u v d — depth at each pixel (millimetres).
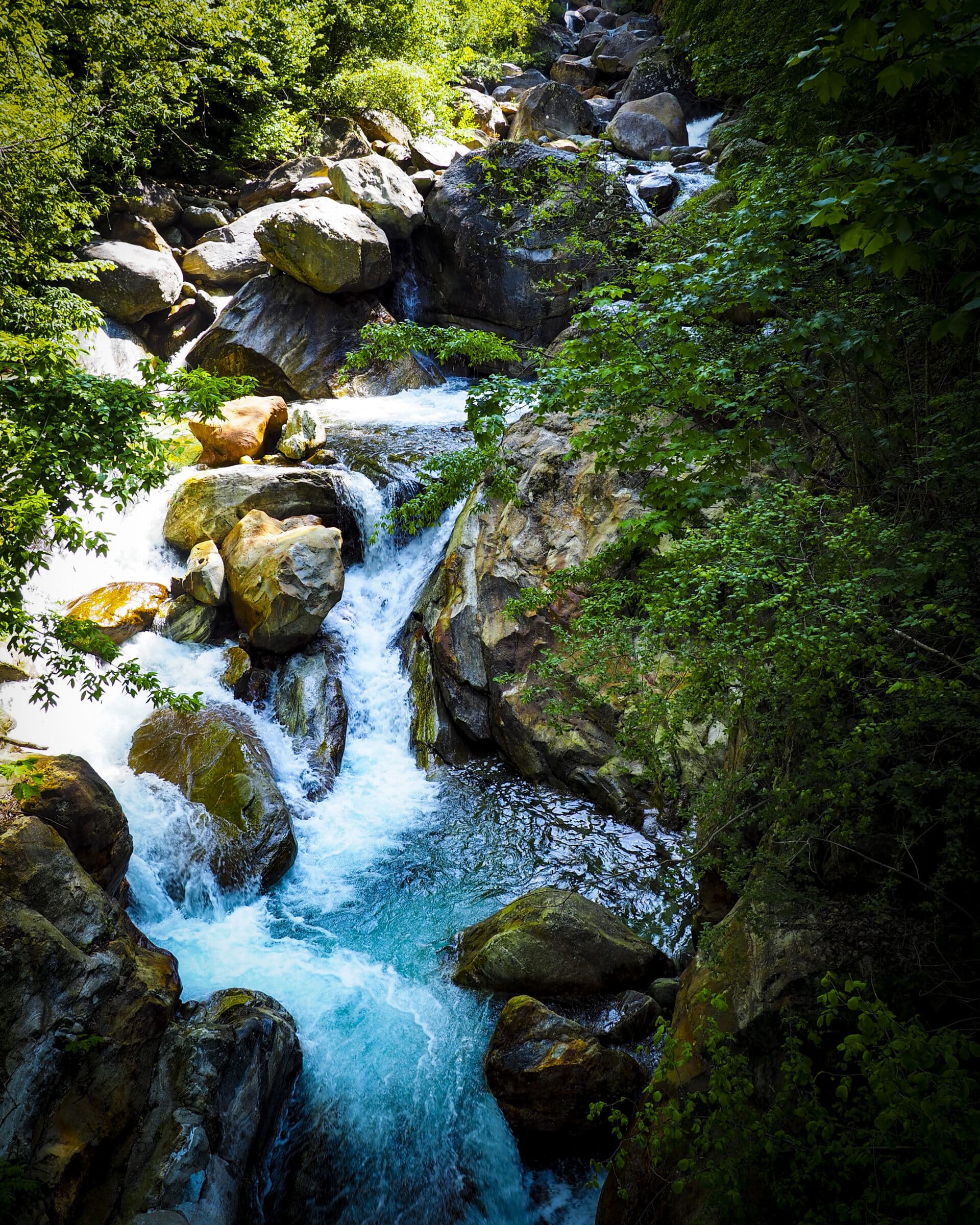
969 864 3605
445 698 9250
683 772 7492
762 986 4211
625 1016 5539
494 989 5977
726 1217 3547
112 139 14836
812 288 4961
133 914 6785
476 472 6688
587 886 7148
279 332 15977
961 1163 2533
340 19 21250
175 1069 4820
